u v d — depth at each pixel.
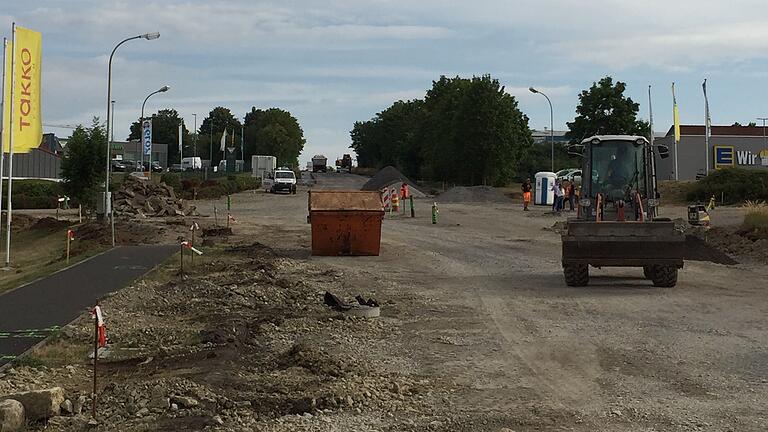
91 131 41.94
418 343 11.65
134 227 34.12
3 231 40.00
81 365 10.02
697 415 7.84
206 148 152.50
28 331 12.05
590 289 17.20
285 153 141.62
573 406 8.23
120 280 18.08
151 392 8.30
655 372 9.73
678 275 19.67
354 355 10.78
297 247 27.86
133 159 137.88
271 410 7.96
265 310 14.21
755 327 12.66
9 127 25.38
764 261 22.47
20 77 25.44
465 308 14.80
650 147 20.50
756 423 7.55
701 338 11.77
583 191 20.69
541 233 33.62
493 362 10.40
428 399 8.52
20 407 7.40
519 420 7.70
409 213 46.78
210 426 7.35
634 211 20.12
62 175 41.81
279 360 10.12
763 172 52.31
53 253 30.02
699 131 81.25
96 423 7.48
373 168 147.12
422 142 105.44
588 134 71.31
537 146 101.56
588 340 11.73
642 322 13.16
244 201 60.19
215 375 9.25
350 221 24.66
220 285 17.06
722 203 50.72
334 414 7.88
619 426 7.49
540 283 18.27
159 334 12.00
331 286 18.00
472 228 36.28
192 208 45.66
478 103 80.44
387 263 22.97
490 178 82.19
